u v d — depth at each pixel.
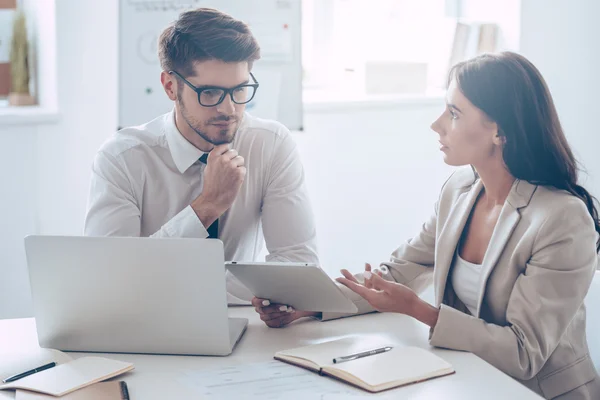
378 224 3.59
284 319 1.67
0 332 1.63
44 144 2.87
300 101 3.16
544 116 1.61
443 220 1.83
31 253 1.46
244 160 2.01
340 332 1.62
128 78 2.91
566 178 1.63
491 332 1.50
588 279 1.55
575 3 3.55
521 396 1.25
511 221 1.62
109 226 1.91
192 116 1.81
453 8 3.79
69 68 2.88
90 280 1.45
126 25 2.88
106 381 1.33
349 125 3.42
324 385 1.30
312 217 2.04
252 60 1.81
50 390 1.26
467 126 1.64
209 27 1.75
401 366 1.35
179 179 1.98
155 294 1.44
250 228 2.07
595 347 1.74
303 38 3.72
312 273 1.45
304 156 3.35
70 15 2.86
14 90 3.00
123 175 1.95
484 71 1.60
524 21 3.50
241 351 1.50
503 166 1.68
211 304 1.44
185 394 1.27
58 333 1.51
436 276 1.79
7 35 3.00
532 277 1.54
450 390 1.28
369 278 1.59
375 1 3.69
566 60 3.58
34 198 2.87
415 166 3.63
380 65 3.52
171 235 1.83
